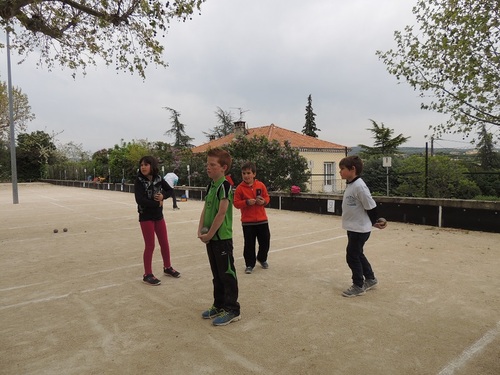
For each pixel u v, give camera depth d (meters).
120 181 27.66
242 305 3.82
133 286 4.57
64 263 5.78
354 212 3.96
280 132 27.22
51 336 3.18
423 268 5.04
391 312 3.55
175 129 46.34
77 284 4.68
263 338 3.06
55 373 2.58
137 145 25.69
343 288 4.31
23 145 45.78
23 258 6.16
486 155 11.96
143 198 4.57
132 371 2.59
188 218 11.01
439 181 12.05
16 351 2.92
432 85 6.19
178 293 4.28
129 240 7.65
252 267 5.10
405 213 8.94
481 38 5.28
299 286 4.41
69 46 9.76
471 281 4.45
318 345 2.92
